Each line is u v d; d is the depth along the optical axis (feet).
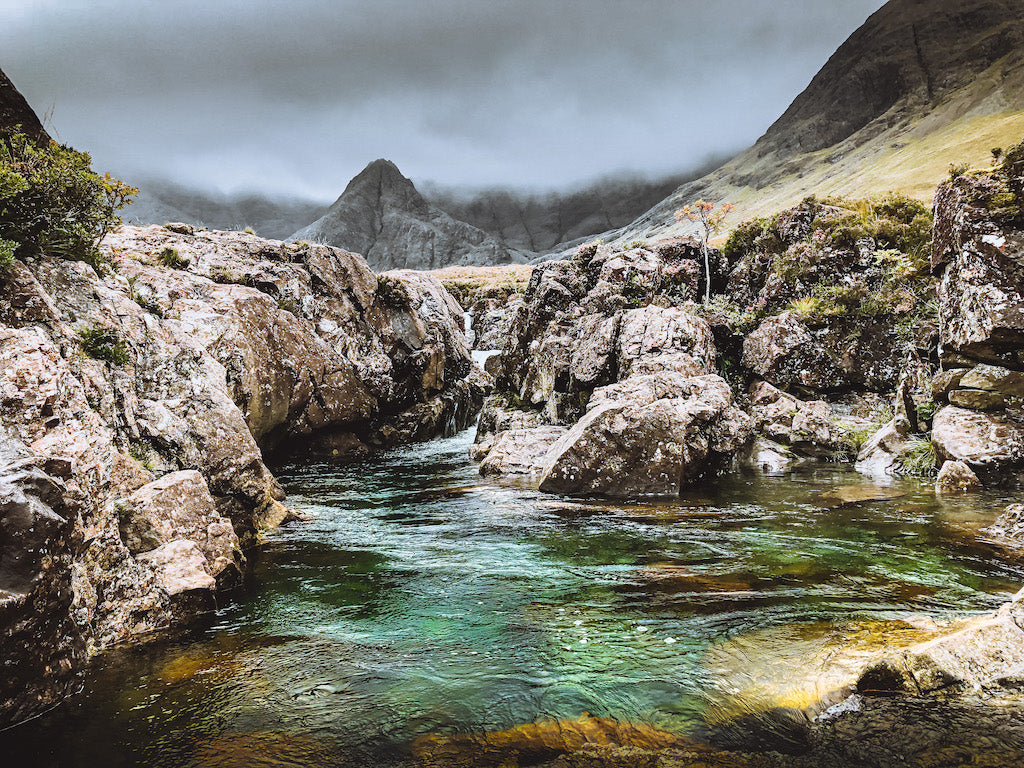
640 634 18.43
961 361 38.78
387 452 63.16
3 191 25.77
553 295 65.57
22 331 19.62
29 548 14.05
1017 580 21.57
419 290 81.71
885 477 40.91
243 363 46.29
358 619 20.34
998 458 34.94
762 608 19.94
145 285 44.14
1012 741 12.37
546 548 27.96
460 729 13.67
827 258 60.70
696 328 54.85
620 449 39.32
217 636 19.06
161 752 12.98
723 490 39.09
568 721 13.89
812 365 55.47
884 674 14.43
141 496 22.12
